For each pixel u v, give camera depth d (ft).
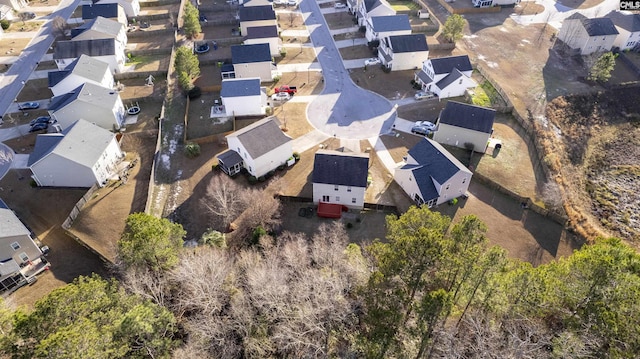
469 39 325.83
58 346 86.12
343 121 240.73
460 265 104.22
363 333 110.22
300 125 237.25
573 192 205.87
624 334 95.09
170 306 126.82
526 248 171.01
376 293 107.24
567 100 258.78
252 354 112.06
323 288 119.85
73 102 217.15
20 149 218.59
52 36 326.44
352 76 282.77
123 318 100.68
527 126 233.14
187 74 257.55
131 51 302.04
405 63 284.82
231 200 181.27
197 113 245.24
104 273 158.61
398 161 212.64
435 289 112.47
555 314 109.09
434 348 101.81
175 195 192.34
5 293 150.20
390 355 101.45
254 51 268.41
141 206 185.88
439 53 307.37
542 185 198.90
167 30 334.24
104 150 198.59
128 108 250.98
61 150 185.88
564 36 317.01
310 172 204.54
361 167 179.83
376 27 303.89
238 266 139.64
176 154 215.72
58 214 182.60
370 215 183.62
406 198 191.72
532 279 108.17
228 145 208.13
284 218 180.75
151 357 104.99
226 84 239.09
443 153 190.90
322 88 270.05
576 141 237.86
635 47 305.12
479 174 201.98
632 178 222.07
